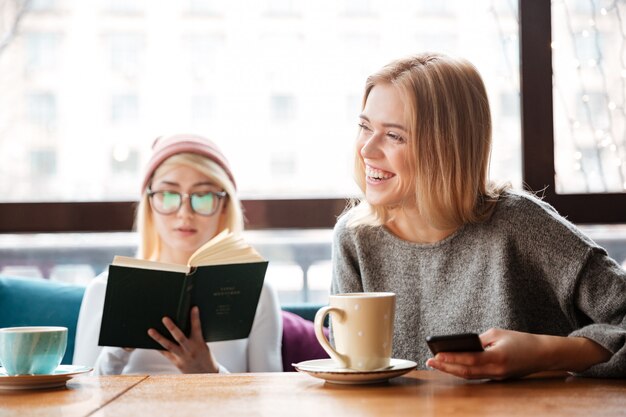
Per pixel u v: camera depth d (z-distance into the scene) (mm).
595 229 2545
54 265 2551
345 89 2572
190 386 1065
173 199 2090
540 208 1408
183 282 1459
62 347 1132
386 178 1440
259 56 2576
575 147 2523
